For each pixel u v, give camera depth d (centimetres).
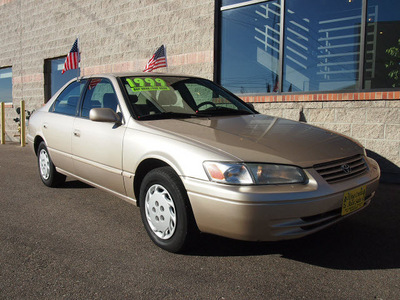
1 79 1424
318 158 300
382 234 363
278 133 339
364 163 347
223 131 334
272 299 254
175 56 833
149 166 353
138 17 909
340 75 623
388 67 579
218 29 770
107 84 426
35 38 1229
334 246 338
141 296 259
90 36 1041
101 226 392
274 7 691
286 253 325
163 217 324
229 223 276
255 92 730
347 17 610
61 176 534
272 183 275
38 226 393
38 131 530
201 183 287
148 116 375
